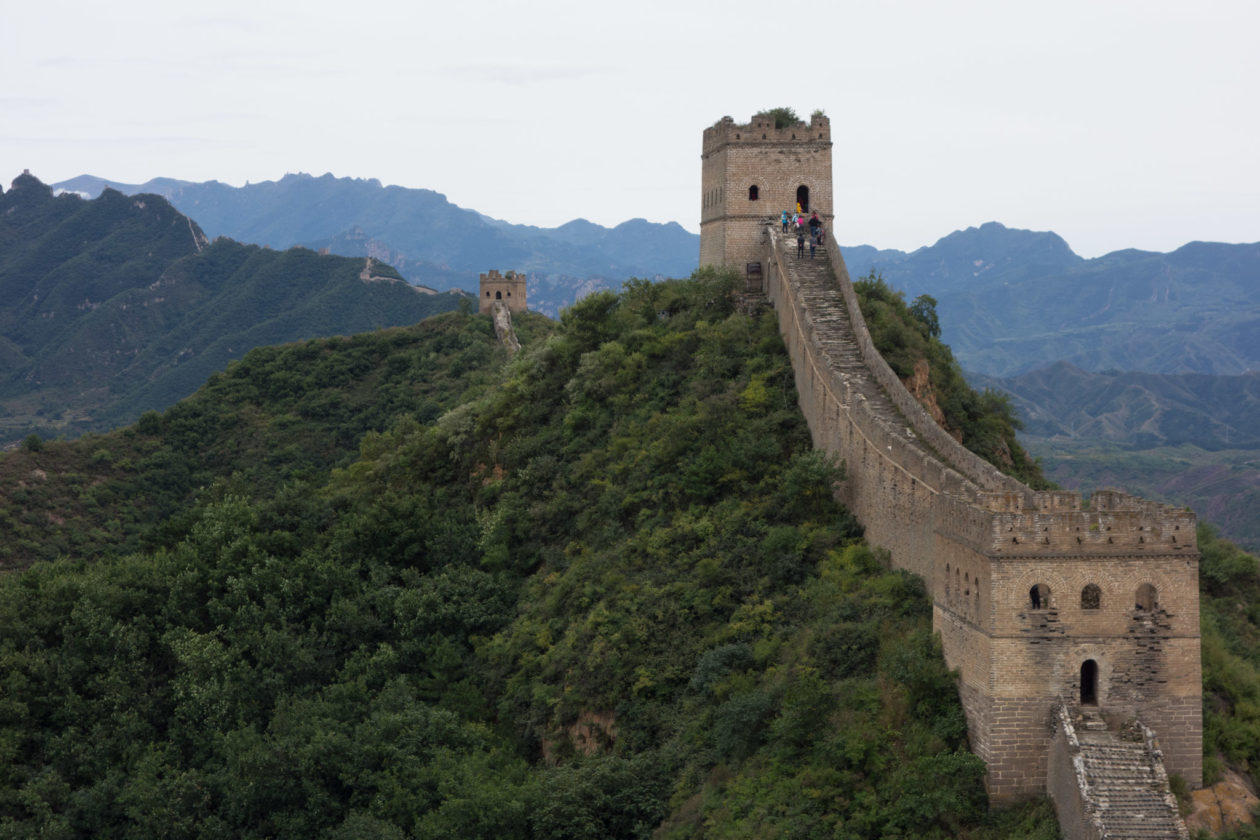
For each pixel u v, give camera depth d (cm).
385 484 8956
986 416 7131
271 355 16850
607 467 7212
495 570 7331
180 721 6353
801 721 4422
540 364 8750
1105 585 3825
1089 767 3612
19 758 6112
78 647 6731
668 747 5116
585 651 5869
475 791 5122
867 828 3928
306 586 7250
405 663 6725
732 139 8000
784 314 7244
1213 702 4225
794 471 5953
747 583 5691
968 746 3962
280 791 5703
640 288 8756
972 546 3962
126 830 5728
